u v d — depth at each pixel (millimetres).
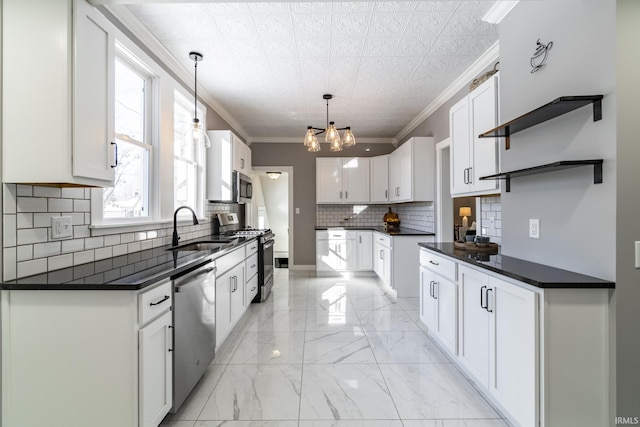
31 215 1550
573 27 1626
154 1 1666
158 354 1560
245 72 3230
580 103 1520
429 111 4352
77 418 1394
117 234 2146
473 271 2006
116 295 1379
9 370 1390
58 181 1431
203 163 3627
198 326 2016
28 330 1391
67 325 1382
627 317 1395
